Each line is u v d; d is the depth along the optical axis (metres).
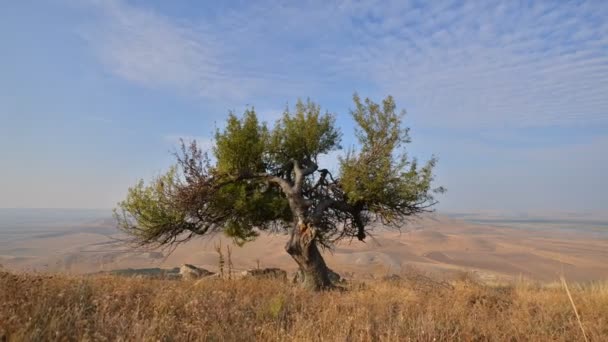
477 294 11.52
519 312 9.20
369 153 15.88
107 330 5.64
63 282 8.20
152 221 16.70
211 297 8.46
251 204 17.19
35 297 6.50
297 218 15.45
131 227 17.20
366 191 15.73
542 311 9.17
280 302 7.95
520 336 7.46
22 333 4.76
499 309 10.22
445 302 9.78
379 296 10.30
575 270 79.00
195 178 16.11
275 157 17.97
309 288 13.63
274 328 6.77
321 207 15.89
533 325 8.29
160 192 16.92
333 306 8.38
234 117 16.77
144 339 5.28
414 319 7.57
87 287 7.87
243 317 7.21
